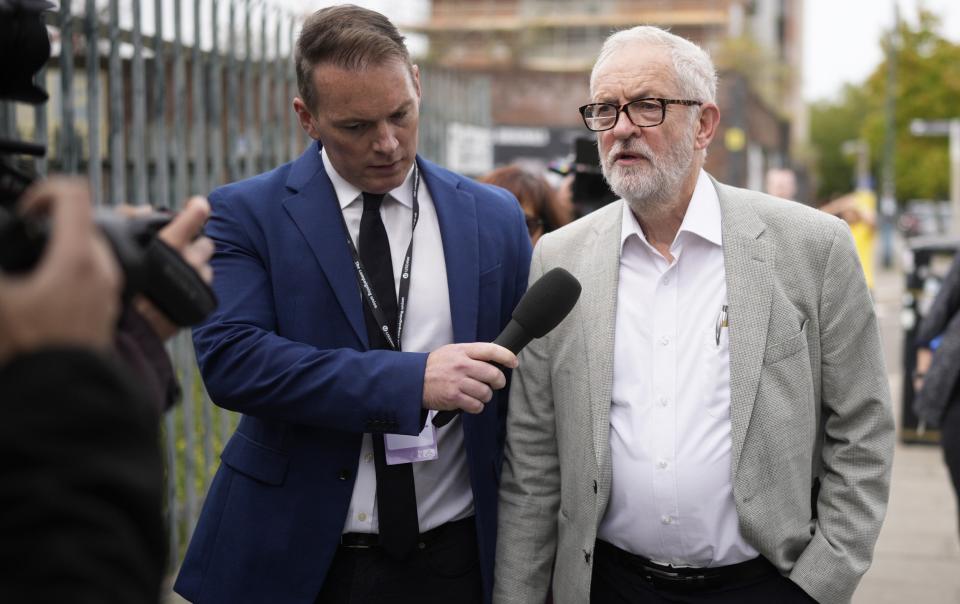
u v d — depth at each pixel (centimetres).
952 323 371
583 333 223
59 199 91
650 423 213
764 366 207
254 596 215
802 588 205
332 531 214
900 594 431
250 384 207
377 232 222
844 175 6500
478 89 796
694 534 209
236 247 219
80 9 373
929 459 681
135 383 94
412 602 220
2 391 85
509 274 238
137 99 394
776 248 214
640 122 213
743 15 2933
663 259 220
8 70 129
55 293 88
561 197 398
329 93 201
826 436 220
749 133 1908
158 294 124
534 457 234
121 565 85
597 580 227
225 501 222
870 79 2725
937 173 3002
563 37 2481
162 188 407
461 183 238
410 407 198
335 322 216
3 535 81
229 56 449
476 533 228
